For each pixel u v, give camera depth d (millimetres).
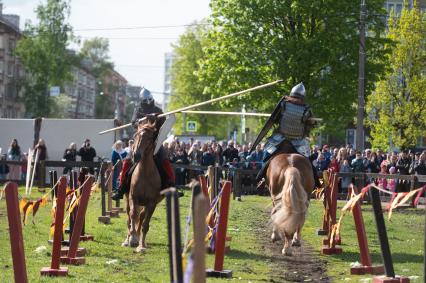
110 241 13750
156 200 12742
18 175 29406
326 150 27094
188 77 67250
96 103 123312
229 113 13781
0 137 31547
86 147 27984
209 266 11062
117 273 10391
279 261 11859
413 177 21797
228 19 37062
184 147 28359
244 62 36125
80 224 11133
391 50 36750
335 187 12914
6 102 80688
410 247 13875
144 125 12672
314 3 34812
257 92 35938
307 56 34906
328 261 11953
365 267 10727
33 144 31469
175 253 6281
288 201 10523
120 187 13250
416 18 39938
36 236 13938
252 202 24188
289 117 12422
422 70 40844
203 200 5734
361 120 30891
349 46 35750
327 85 35531
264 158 12484
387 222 18766
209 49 38094
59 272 10055
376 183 25344
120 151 22281
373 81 36219
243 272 10695
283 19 36469
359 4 35969
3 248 12453
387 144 40656
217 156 28234
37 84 77938
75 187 12852
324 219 15336
